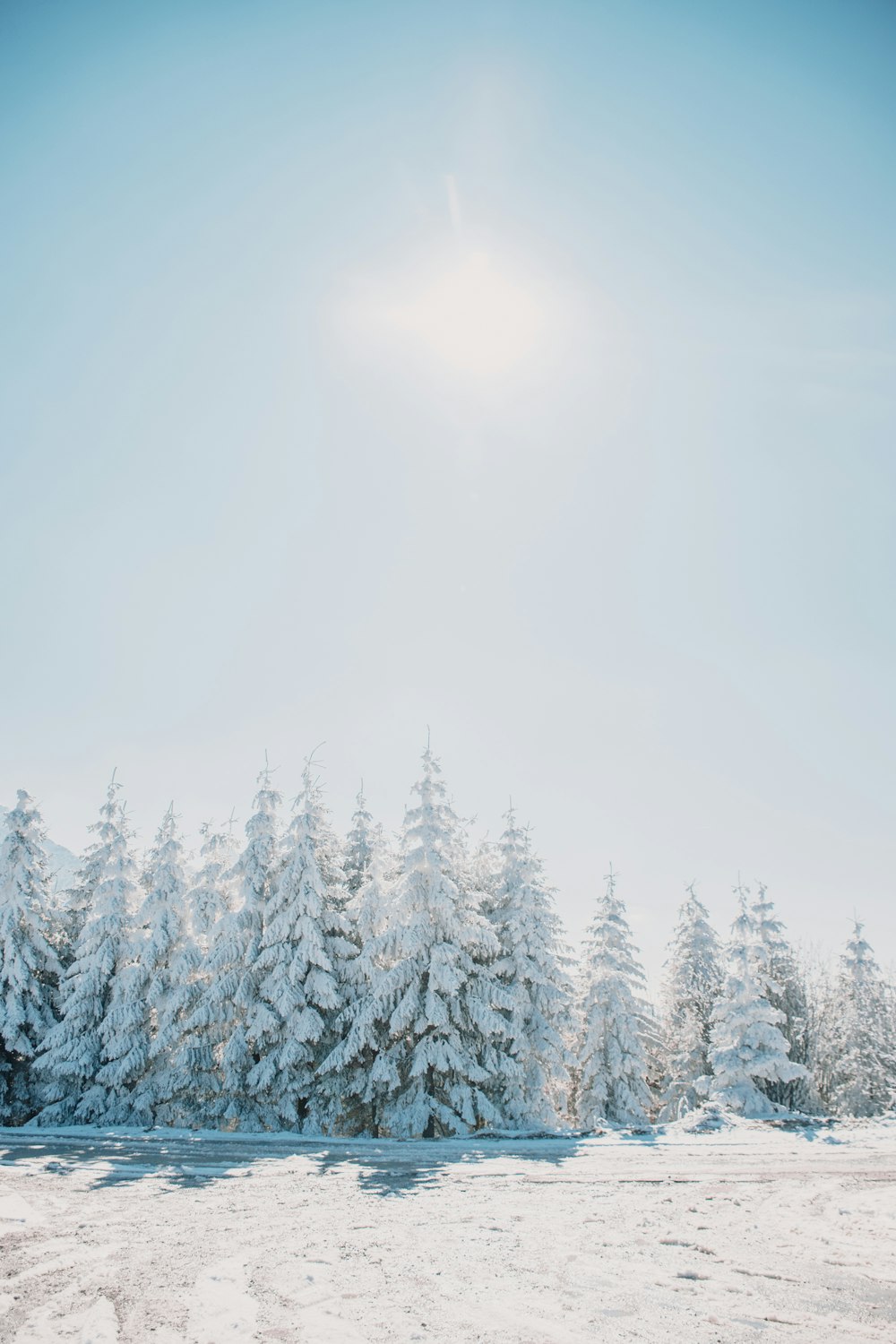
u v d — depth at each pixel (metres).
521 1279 6.99
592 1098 28.20
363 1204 10.54
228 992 20.86
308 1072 20.62
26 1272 7.27
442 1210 10.15
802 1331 5.64
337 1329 5.73
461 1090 19.91
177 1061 20.69
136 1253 7.96
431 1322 5.87
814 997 36.56
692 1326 5.74
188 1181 12.48
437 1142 16.86
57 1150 16.00
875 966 35.97
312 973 21.03
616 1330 5.66
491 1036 21.39
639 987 29.78
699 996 33.62
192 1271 7.27
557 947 25.62
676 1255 7.78
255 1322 5.89
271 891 23.16
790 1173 12.76
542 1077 23.00
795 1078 24.66
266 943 21.61
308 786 23.55
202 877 24.56
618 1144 15.99
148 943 23.42
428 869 21.84
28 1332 5.76
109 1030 22.16
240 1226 9.20
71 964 25.84
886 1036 34.28
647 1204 10.43
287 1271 7.28
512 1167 13.47
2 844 24.78
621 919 30.81
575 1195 11.12
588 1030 29.33
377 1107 21.22
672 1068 34.38
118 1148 16.22
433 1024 20.39
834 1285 6.75
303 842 22.64
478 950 22.19
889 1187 11.55
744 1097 24.39
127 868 25.81
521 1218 9.61
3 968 23.44
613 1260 7.62
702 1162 13.78
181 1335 5.67
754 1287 6.71
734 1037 25.88
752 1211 9.93
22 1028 23.36
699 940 35.34
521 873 26.39
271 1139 17.58
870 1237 8.46
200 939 24.52
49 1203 10.55
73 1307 6.29
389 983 20.64
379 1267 7.40
